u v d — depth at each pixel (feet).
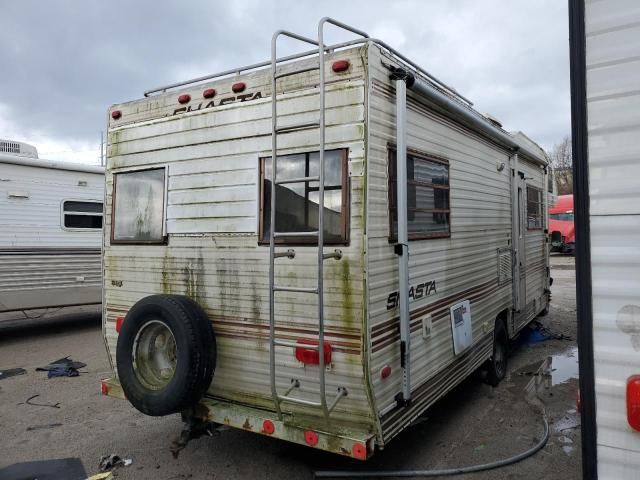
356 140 11.01
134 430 16.16
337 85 11.30
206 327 12.86
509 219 21.77
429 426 15.93
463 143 16.28
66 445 15.12
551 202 32.91
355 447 10.69
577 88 6.39
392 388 11.66
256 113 12.74
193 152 13.89
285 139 12.10
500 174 20.40
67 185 31.27
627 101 6.15
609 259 6.19
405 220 11.65
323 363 10.69
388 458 13.79
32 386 20.93
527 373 21.34
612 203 6.18
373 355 10.99
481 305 17.80
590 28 6.34
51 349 27.66
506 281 21.03
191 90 13.97
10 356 26.17
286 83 12.14
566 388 19.29
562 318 32.24
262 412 12.53
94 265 32.58
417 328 12.91
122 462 13.88
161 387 13.05
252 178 12.79
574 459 13.61
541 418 16.40
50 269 30.37
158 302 12.91
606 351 6.21
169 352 13.62
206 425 13.84
